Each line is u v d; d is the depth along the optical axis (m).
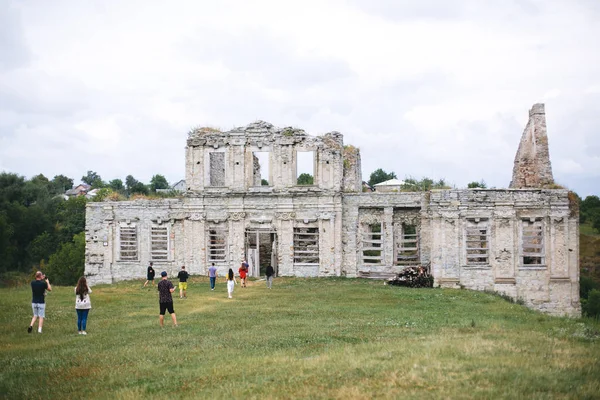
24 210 98.75
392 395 15.98
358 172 59.25
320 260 52.72
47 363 21.55
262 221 53.69
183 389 17.80
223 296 41.16
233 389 17.31
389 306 36.12
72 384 18.84
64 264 83.56
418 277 47.66
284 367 19.48
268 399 16.22
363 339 24.58
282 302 37.84
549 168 51.03
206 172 54.53
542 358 19.33
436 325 28.44
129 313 33.78
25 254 96.12
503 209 48.03
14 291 47.09
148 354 22.42
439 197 48.44
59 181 176.25
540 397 15.26
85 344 24.88
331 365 19.33
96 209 56.50
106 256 56.09
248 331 27.23
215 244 54.91
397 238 52.47
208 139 54.47
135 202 55.91
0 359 22.31
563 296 47.78
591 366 18.28
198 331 27.50
